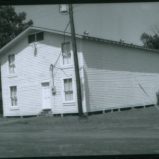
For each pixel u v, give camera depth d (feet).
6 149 37.32
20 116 108.99
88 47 96.17
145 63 114.83
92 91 96.07
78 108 87.51
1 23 144.15
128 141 42.52
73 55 88.99
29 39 106.32
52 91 100.68
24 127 76.69
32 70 105.91
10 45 110.22
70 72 97.09
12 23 146.00
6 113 112.88
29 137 52.54
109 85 100.89
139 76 111.65
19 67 109.40
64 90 98.37
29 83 106.73
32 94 106.11
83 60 94.73
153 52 118.42
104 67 99.96
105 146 37.60
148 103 114.21
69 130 64.64
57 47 99.81
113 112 98.84
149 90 115.03
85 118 85.71
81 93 94.17
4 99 113.39
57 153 32.53
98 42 98.73
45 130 67.05
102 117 86.74
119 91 103.96
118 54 104.83
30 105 106.73
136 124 70.79
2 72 113.91
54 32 98.53
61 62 98.89
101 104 97.91
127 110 104.06
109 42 100.48
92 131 60.59
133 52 110.42
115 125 70.69
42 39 103.19
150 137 47.57
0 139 50.16
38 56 104.17
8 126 81.20
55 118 91.56
